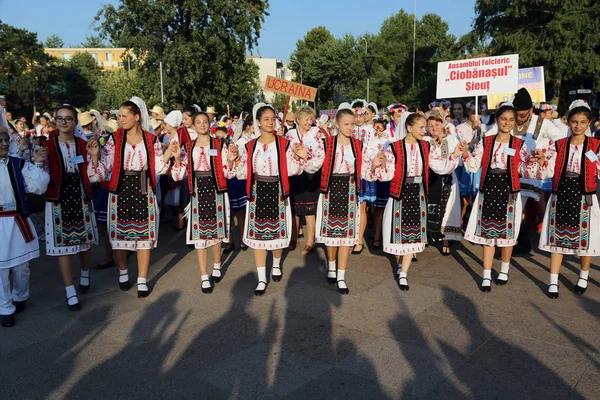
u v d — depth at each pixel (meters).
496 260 5.85
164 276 5.34
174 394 2.99
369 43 46.16
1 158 4.00
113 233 4.59
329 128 8.26
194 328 3.95
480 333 3.79
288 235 4.79
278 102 46.00
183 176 4.77
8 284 4.02
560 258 4.59
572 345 3.57
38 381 3.15
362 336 3.77
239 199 6.37
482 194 4.80
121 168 4.51
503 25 27.16
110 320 4.13
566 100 28.78
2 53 41.09
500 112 4.66
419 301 4.50
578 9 23.86
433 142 4.73
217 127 6.67
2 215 4.00
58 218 4.26
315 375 3.20
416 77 41.31
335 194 4.74
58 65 46.34
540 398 2.91
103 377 3.20
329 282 5.06
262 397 2.96
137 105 4.52
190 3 26.23
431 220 5.80
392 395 2.96
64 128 4.24
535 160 4.55
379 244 6.47
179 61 26.22
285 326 3.97
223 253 6.36
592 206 4.45
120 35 27.14
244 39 28.36
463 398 2.92
